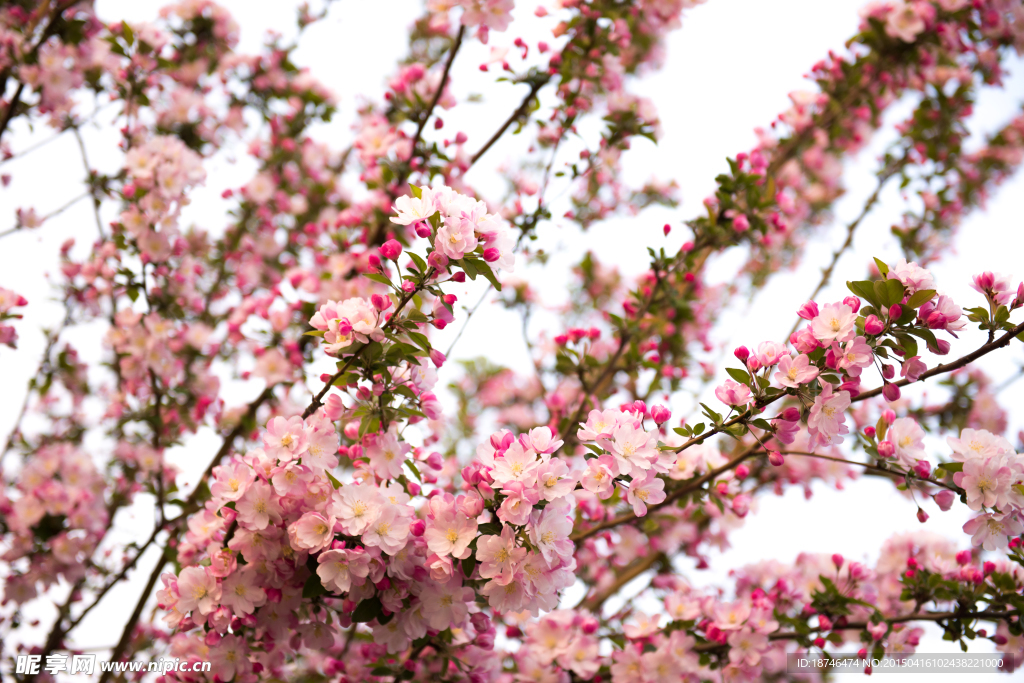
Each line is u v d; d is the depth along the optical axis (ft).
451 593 5.57
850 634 9.68
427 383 6.43
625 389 11.50
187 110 11.96
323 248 11.47
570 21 10.12
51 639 8.94
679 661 7.55
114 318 10.55
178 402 10.96
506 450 5.44
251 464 5.79
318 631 6.13
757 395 5.65
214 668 6.06
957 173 13.43
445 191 5.64
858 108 12.75
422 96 10.39
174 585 6.06
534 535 5.13
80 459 9.62
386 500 5.57
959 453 5.66
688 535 11.36
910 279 5.40
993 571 7.06
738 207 10.09
